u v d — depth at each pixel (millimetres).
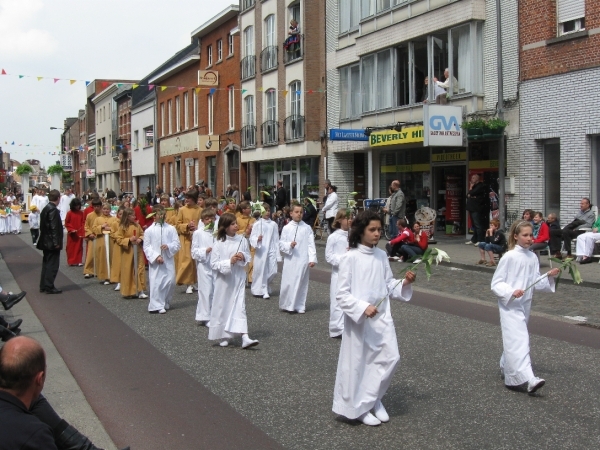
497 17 18234
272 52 31547
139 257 12977
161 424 5906
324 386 6953
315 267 17734
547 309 11133
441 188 22781
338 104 26938
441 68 21062
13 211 33469
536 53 17938
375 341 5727
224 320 8648
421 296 12578
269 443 5426
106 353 8469
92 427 5773
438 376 7270
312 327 10008
